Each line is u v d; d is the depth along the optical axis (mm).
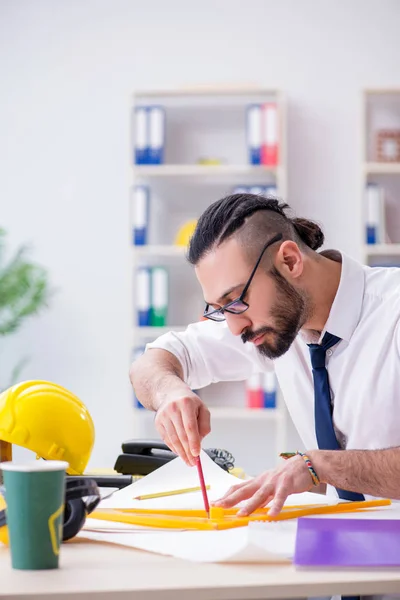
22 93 4312
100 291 4242
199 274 1481
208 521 1134
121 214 4262
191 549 990
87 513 1067
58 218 4273
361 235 3902
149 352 1760
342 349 1564
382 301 1543
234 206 1482
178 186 4223
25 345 4238
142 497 1308
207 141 4227
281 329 1485
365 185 3945
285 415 3895
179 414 1337
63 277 4258
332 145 4191
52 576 887
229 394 4133
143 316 3908
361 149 3957
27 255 4262
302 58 4230
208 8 4277
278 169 3941
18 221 4281
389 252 3857
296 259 1479
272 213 1509
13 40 4320
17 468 907
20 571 910
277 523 1137
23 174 4293
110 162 4285
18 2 4320
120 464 1646
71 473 1271
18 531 912
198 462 1287
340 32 4227
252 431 4125
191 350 1828
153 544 1020
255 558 944
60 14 4320
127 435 4191
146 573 898
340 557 938
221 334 1825
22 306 3939
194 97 4227
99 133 4289
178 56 4289
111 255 4254
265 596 852
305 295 1512
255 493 1196
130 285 3982
